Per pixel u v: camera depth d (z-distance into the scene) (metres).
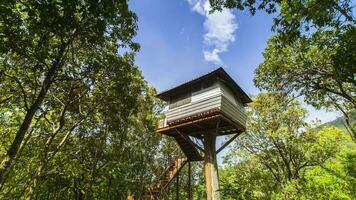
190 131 18.50
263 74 12.59
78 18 8.15
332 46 8.72
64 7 6.27
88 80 13.28
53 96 13.68
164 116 18.47
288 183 19.41
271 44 12.10
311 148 21.03
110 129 21.56
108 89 14.65
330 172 18.94
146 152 27.75
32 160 16.16
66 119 18.08
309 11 6.61
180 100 17.81
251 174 21.61
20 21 7.75
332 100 14.17
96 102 15.71
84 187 19.39
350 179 17.56
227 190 16.36
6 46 7.98
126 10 9.41
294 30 7.11
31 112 8.66
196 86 17.19
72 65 12.54
